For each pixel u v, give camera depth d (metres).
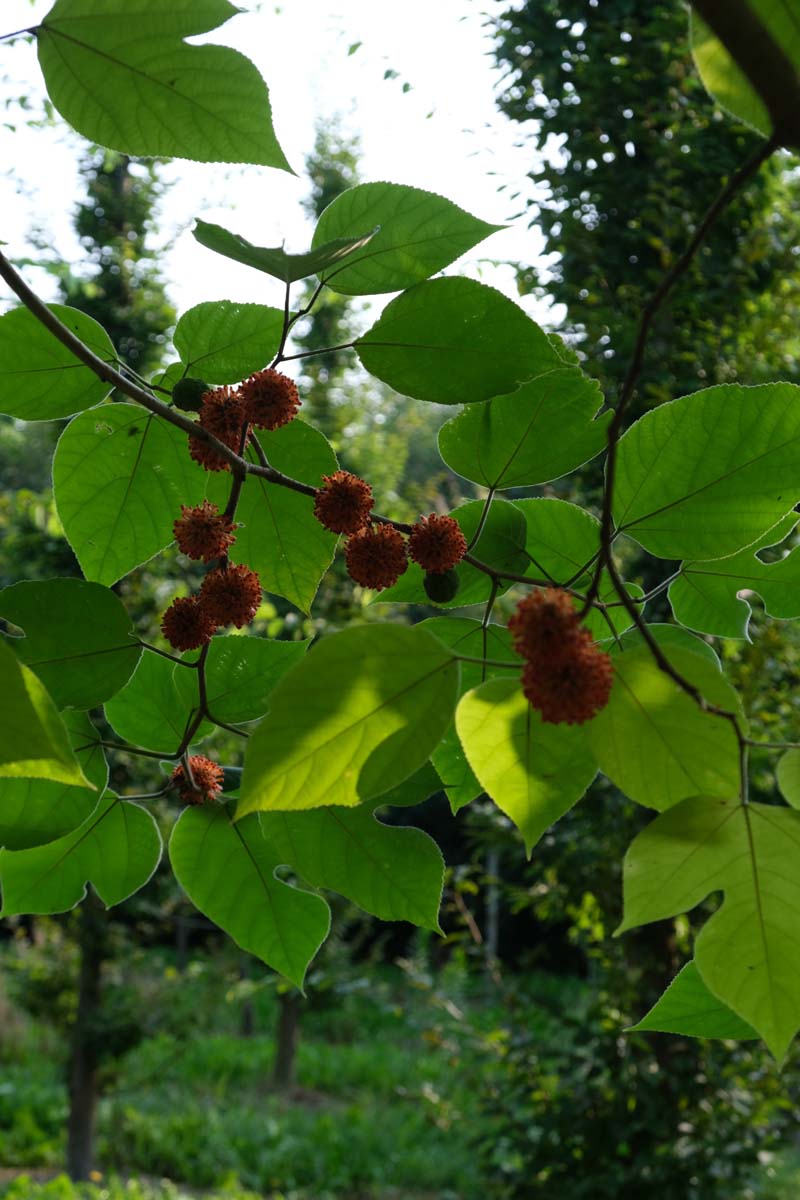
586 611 0.52
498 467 0.69
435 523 0.68
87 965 4.37
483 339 0.66
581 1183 2.63
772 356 3.02
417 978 3.70
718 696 0.51
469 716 0.53
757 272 3.09
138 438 0.74
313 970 5.34
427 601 0.73
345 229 0.65
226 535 0.69
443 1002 3.52
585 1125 2.71
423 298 0.65
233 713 0.70
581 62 3.04
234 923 0.69
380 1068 6.07
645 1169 2.65
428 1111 3.94
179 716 0.70
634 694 0.51
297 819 0.66
